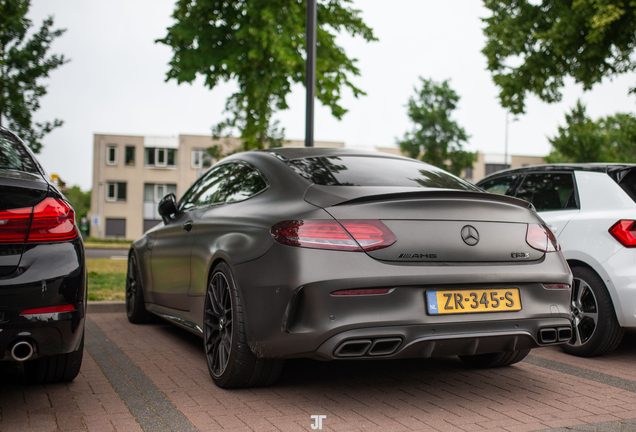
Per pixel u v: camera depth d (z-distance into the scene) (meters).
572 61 11.50
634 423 2.83
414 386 3.52
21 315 2.66
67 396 3.21
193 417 2.86
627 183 4.56
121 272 11.16
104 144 53.47
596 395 3.36
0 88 10.32
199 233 3.98
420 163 4.00
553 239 3.30
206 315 3.60
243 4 11.12
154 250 5.05
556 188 5.05
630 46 10.51
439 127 40.62
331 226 2.84
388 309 2.79
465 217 3.02
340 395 3.29
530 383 3.63
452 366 4.10
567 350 4.59
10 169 2.94
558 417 2.93
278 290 2.88
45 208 2.80
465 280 2.90
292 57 10.71
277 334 2.88
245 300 3.10
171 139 54.12
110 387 3.40
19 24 10.34
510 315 3.01
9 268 2.68
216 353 3.46
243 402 3.13
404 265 2.83
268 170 3.62
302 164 3.55
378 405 3.11
